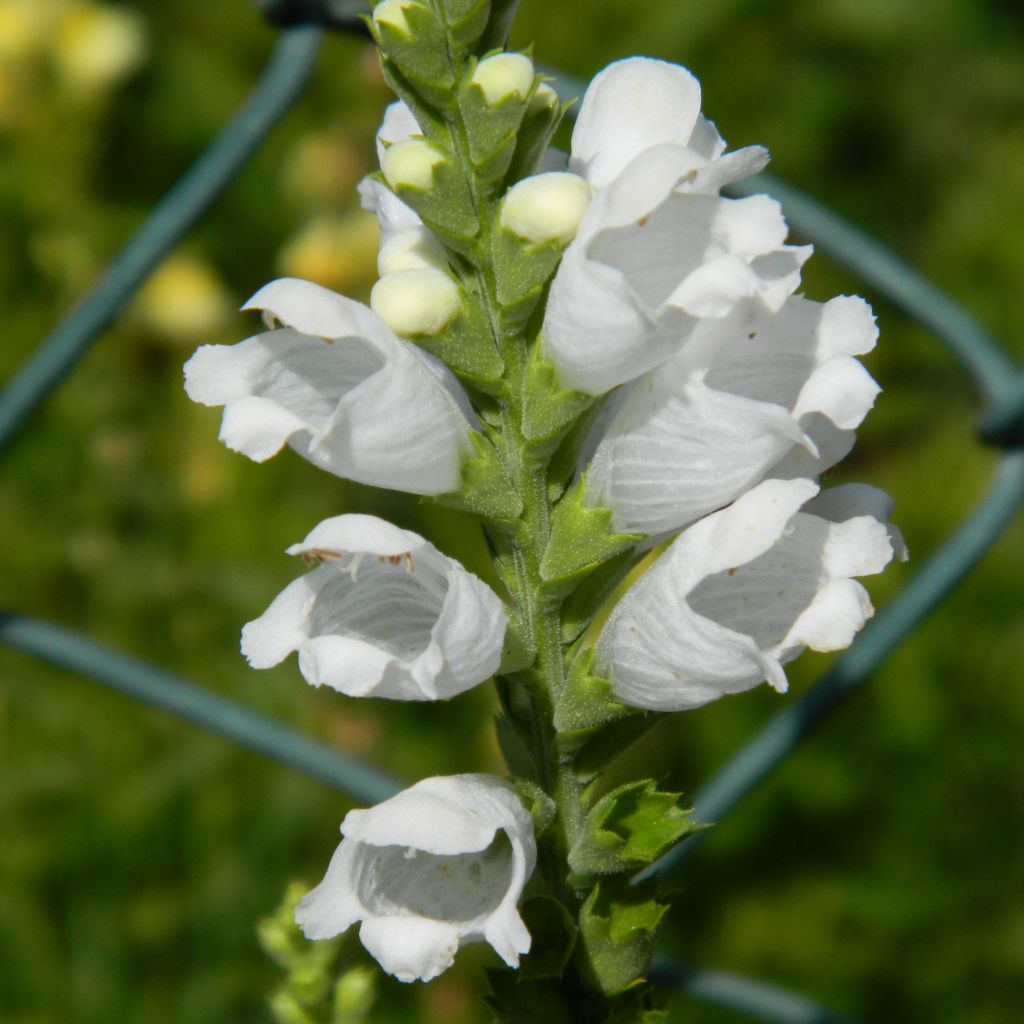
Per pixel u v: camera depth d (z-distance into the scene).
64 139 0.71
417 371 0.37
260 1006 0.58
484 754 0.60
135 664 0.47
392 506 0.64
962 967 0.60
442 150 0.37
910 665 0.62
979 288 0.72
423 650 0.37
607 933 0.38
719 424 0.37
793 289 0.37
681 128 0.38
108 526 0.64
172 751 0.60
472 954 0.57
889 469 0.68
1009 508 0.46
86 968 0.58
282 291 0.37
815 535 0.37
